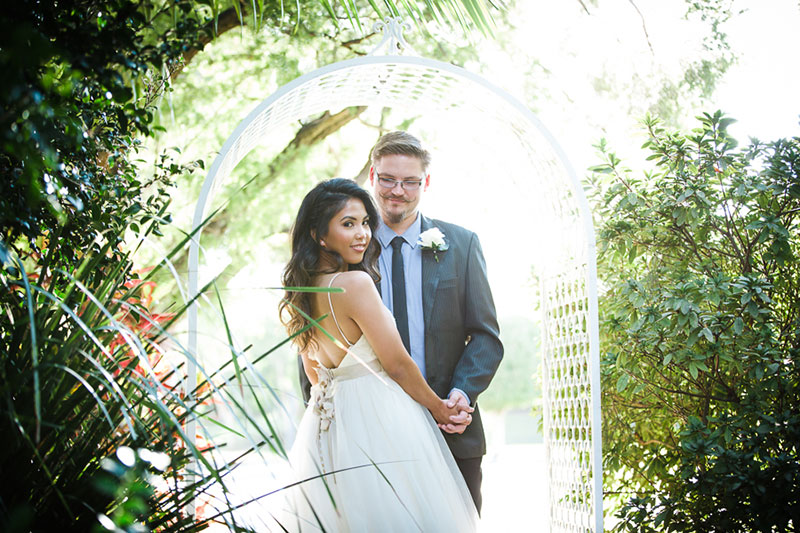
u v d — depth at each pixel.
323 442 2.67
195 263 2.77
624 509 3.52
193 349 2.27
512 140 3.63
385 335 2.62
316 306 2.69
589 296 3.21
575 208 3.38
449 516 2.55
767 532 3.17
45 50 1.03
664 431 4.05
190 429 2.48
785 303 3.93
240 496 1.59
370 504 2.52
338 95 3.50
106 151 2.03
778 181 3.72
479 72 7.03
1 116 1.17
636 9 6.82
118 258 2.00
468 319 3.11
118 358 1.62
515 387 15.67
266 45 6.61
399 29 3.15
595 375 3.17
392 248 3.12
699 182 3.73
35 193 1.24
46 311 1.62
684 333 3.73
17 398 1.44
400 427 2.60
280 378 13.89
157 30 1.83
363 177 7.89
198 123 6.84
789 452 3.53
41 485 1.42
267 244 7.76
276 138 7.55
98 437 1.52
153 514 1.49
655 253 3.95
